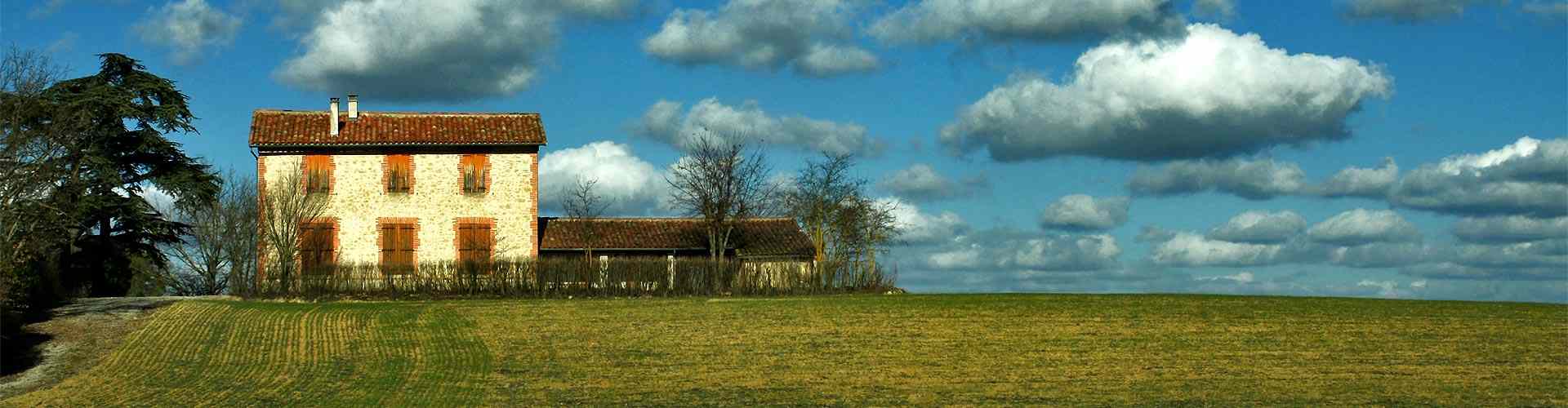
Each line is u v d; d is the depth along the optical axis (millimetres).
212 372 30375
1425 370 29891
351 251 49000
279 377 29766
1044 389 28109
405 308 41438
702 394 27797
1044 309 39156
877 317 38125
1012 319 37344
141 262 55812
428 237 49438
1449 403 26516
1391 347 32625
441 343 34562
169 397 27250
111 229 52156
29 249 38375
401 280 45312
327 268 45188
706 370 30484
